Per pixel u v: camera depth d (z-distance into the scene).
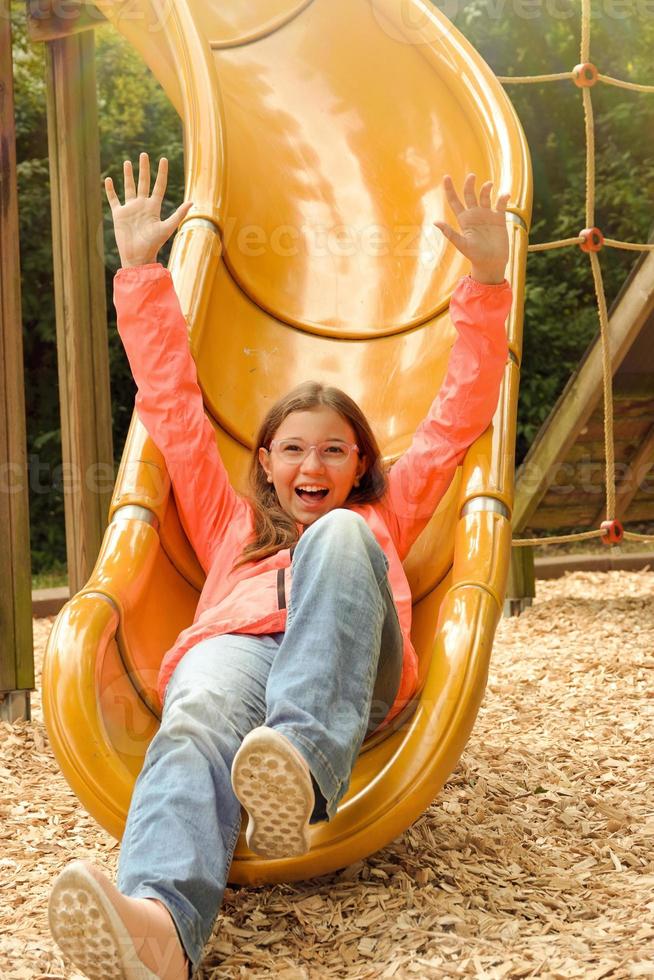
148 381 2.72
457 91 3.62
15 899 2.29
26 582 3.82
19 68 7.63
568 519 5.91
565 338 8.66
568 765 3.19
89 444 4.15
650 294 4.89
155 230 2.74
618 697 3.98
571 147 8.62
